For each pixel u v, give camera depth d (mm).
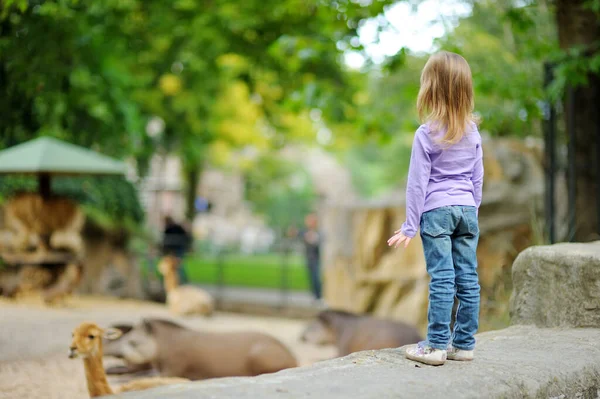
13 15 10336
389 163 31453
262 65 16188
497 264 11188
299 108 11773
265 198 50688
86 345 5277
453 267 3887
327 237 14641
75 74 13742
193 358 7453
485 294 8844
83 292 16344
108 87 15930
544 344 4582
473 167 3977
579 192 8922
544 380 3707
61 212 12562
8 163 11828
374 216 13898
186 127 21000
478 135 3998
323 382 3357
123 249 17672
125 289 17266
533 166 12750
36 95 11266
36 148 12070
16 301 12016
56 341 8859
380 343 8938
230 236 47500
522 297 5445
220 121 23031
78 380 7109
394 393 3168
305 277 24844
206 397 3031
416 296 13047
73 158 12047
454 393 3285
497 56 12398
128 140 18141
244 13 14711
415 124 11422
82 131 14938
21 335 9008
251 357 7504
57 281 12469
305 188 52094
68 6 11242
